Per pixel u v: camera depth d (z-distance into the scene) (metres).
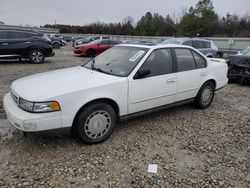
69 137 3.66
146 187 2.64
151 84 3.97
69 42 43.53
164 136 3.86
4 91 6.09
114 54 4.43
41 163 2.98
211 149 3.52
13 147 3.33
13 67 10.14
